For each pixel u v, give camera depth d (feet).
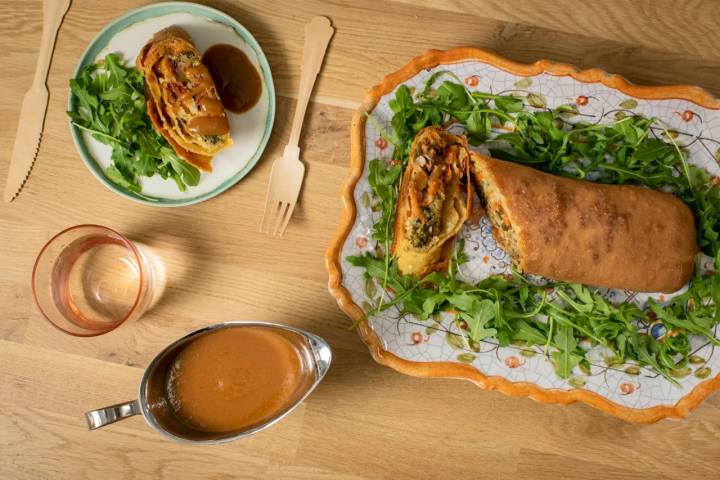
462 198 1.78
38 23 1.85
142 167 1.78
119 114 1.78
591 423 1.84
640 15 1.84
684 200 1.79
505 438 1.84
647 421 1.77
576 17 1.84
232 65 1.82
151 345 1.84
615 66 1.84
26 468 1.84
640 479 1.83
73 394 1.84
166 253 1.85
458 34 1.84
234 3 1.84
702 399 1.77
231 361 1.76
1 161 1.84
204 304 1.84
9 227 1.84
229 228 1.84
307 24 1.83
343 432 1.84
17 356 1.84
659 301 1.81
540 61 1.78
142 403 1.63
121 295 1.86
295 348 1.76
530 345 1.78
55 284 1.84
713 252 1.78
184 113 1.75
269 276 1.84
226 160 1.81
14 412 1.84
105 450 1.84
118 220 1.85
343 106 1.84
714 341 1.74
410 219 1.73
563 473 1.83
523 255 1.70
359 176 1.78
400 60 1.84
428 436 1.84
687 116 1.78
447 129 1.81
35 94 1.84
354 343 1.84
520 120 1.79
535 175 1.72
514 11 1.84
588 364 1.78
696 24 1.84
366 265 1.75
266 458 1.84
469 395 1.84
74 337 1.84
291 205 1.82
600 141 1.78
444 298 1.73
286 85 1.84
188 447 1.84
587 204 1.69
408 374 1.78
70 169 1.85
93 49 1.80
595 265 1.69
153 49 1.75
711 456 1.82
